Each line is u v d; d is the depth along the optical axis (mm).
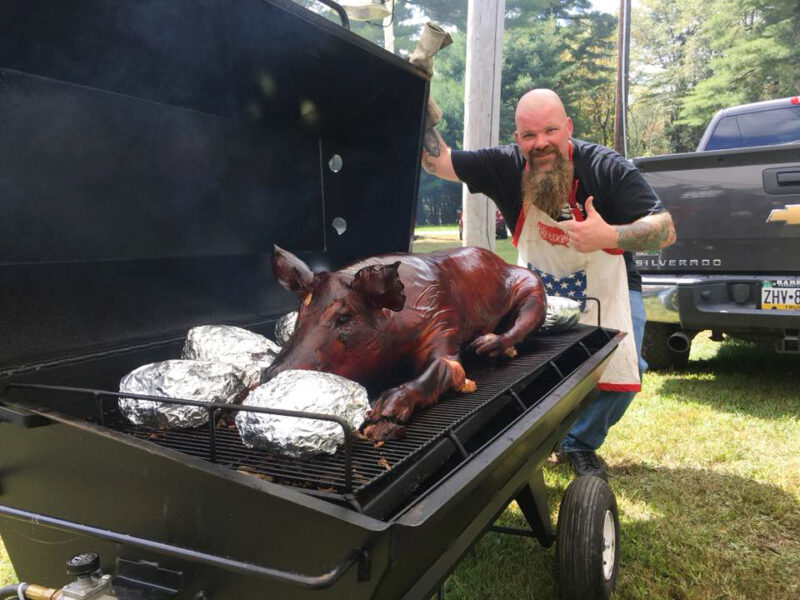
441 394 1815
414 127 2734
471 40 4930
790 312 4676
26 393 1697
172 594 1358
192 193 2488
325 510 1036
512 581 2631
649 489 3516
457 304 2252
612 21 38688
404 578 1196
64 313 2000
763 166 4781
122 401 1564
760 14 31594
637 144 51469
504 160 3506
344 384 1485
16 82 1850
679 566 2756
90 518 1427
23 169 1890
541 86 32156
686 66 42625
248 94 2523
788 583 2637
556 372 2287
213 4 1863
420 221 35781
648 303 5203
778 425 4453
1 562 2719
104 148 2133
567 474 3746
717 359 6730
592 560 2221
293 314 2338
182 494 1226
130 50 1999
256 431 1359
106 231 2164
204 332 1978
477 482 1276
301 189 3025
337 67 2436
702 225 5086
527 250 3551
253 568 1044
